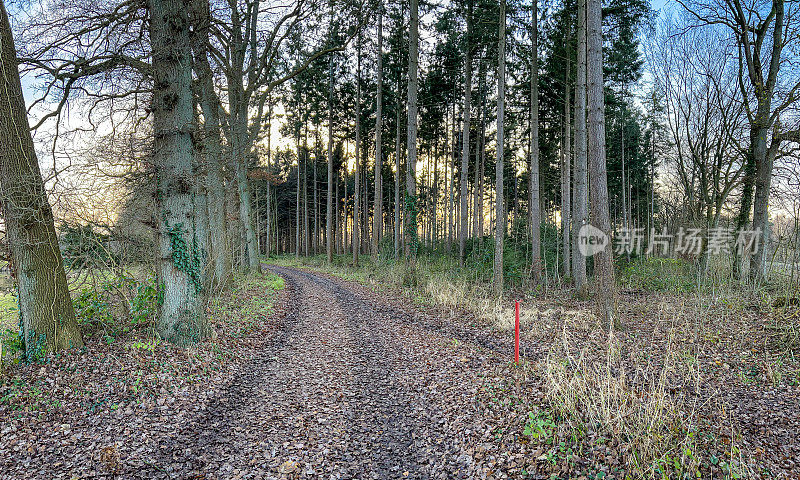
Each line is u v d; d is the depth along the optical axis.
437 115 29.44
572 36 16.22
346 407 6.00
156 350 7.21
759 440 4.43
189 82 8.05
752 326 8.62
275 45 14.53
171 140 7.93
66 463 4.32
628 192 34.16
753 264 12.87
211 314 10.37
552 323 10.16
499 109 13.14
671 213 26.47
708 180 15.90
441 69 24.58
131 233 8.80
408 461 4.66
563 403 5.13
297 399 6.26
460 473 4.34
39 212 6.49
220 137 12.54
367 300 14.30
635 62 17.86
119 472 4.25
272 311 11.94
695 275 15.23
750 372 6.37
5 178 6.23
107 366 6.37
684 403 5.36
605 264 9.20
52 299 6.64
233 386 6.66
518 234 22.70
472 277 17.22
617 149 29.59
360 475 4.40
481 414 5.46
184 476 4.27
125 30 8.67
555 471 4.09
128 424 5.13
